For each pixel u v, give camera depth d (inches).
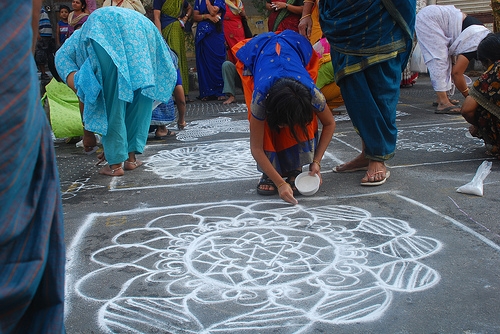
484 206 108.7
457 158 150.0
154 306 74.7
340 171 142.2
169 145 193.0
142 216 114.2
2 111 36.2
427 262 85.0
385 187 125.7
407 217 105.3
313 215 109.3
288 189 112.4
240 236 99.7
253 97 104.5
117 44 136.6
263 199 122.0
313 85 106.3
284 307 72.9
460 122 203.8
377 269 83.3
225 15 339.0
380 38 118.3
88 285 82.2
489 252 87.5
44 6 399.9
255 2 420.5
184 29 328.8
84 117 141.4
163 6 309.6
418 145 169.0
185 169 155.2
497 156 145.5
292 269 84.7
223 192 129.2
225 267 86.5
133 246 97.3
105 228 107.6
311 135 118.4
